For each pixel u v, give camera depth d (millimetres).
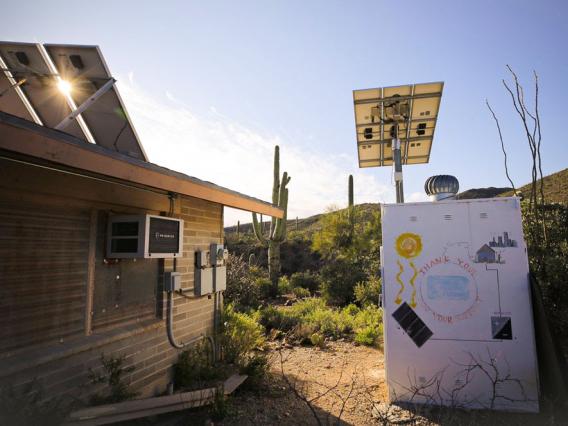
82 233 4242
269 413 5000
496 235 5301
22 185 3490
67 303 4012
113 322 4637
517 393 5000
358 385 6234
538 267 5754
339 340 9641
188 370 5625
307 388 5941
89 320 4262
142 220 4547
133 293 4992
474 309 5238
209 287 6535
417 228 5523
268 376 6527
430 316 5340
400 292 5465
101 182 4375
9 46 5566
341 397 5473
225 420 4695
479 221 5371
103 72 5707
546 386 4875
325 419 4855
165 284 5488
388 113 8398
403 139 9055
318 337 9227
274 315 11516
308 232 39562
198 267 6305
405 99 8219
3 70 5613
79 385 4004
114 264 4691
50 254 3852
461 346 5219
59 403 3465
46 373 3656
